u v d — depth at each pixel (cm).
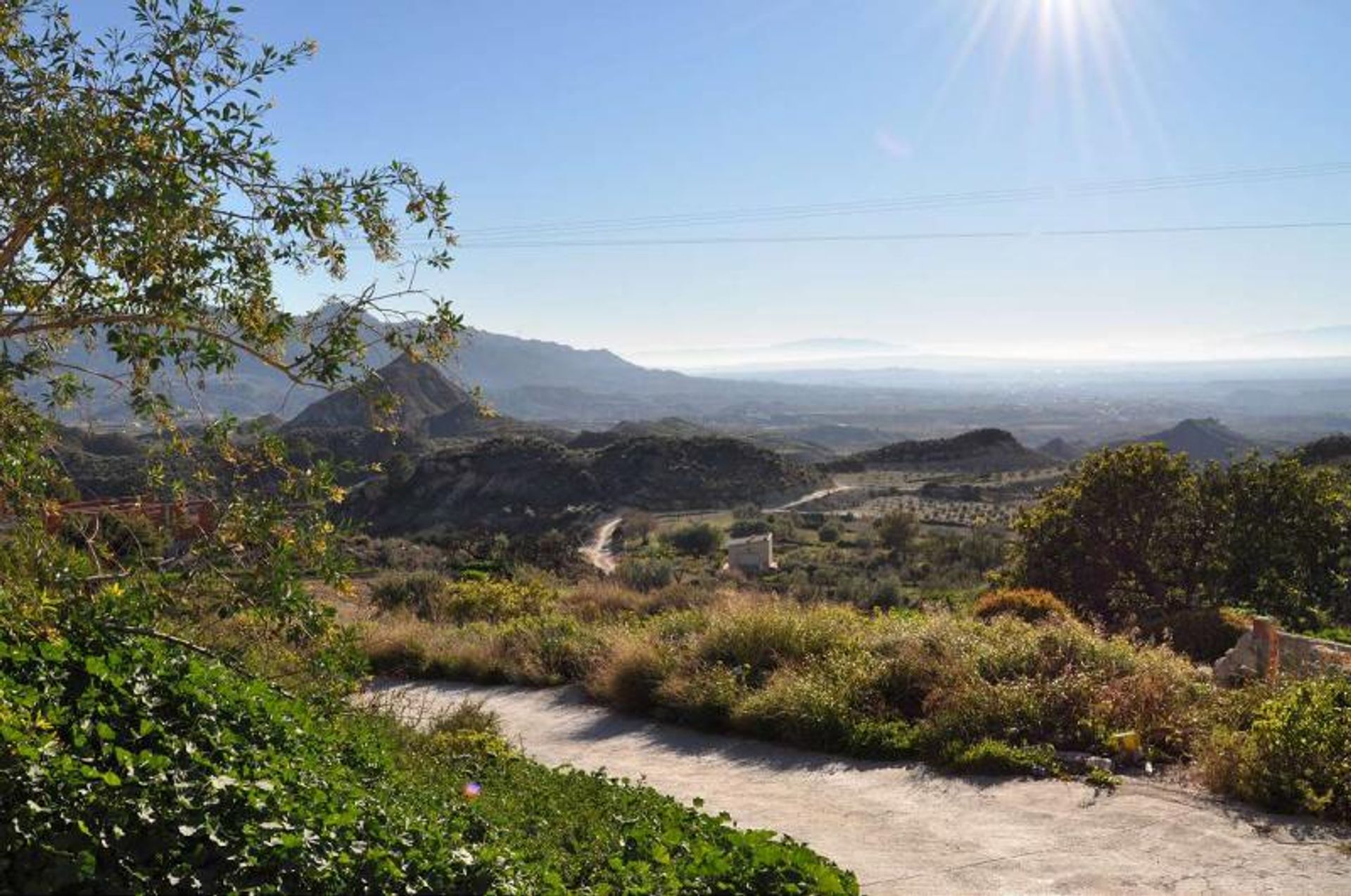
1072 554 1995
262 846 402
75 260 450
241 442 493
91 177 434
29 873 359
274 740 579
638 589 2645
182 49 459
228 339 486
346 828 444
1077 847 650
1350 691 797
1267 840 634
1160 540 1944
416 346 516
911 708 1053
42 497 451
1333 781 679
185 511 495
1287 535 1850
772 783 904
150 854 390
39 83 446
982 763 858
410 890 409
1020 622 1273
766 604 1525
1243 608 1880
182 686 556
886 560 4931
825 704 1035
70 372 500
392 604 2261
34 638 508
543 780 809
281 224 491
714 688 1177
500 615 2106
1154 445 1966
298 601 494
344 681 604
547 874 468
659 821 604
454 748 937
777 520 7000
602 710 1322
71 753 451
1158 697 913
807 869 464
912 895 584
